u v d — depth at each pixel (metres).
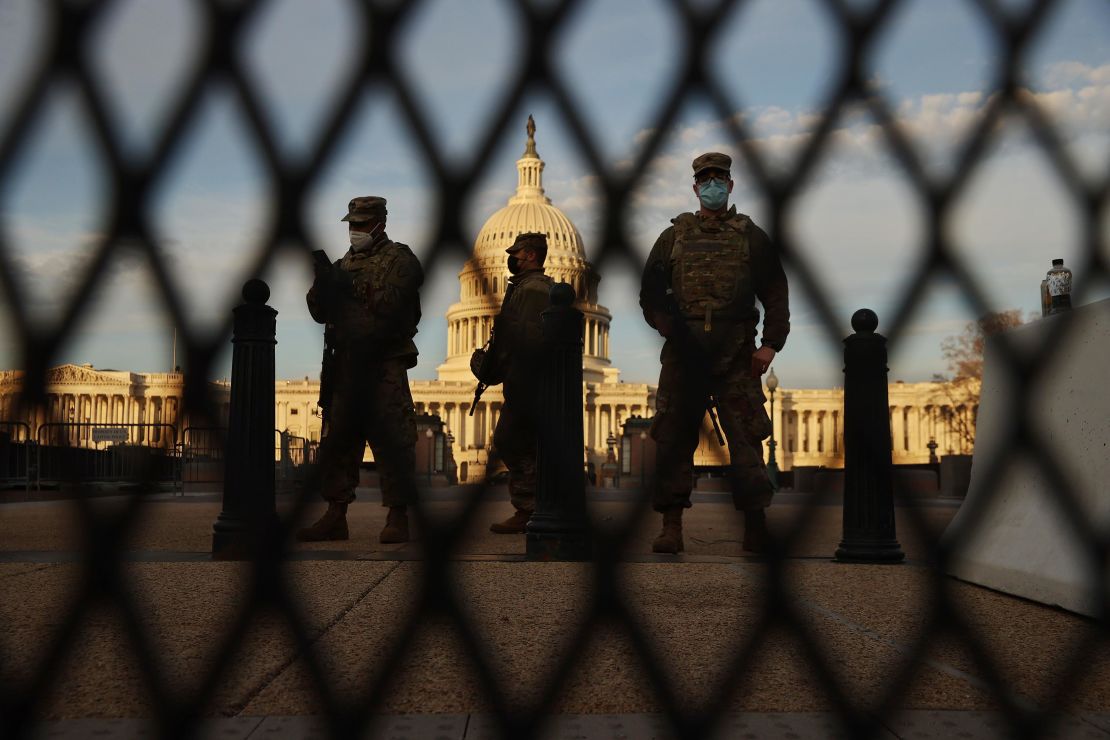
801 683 2.69
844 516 6.31
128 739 2.22
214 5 1.20
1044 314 1.69
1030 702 2.52
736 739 2.17
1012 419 1.61
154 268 1.19
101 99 1.17
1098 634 1.71
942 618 1.70
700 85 1.32
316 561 5.93
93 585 1.36
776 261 1.36
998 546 4.94
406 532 7.45
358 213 5.17
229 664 1.44
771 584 1.59
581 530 1.64
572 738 2.16
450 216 1.27
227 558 5.77
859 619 3.83
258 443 5.71
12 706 1.35
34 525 9.69
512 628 3.57
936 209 1.38
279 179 1.22
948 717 2.39
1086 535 1.66
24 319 1.15
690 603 4.27
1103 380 4.23
